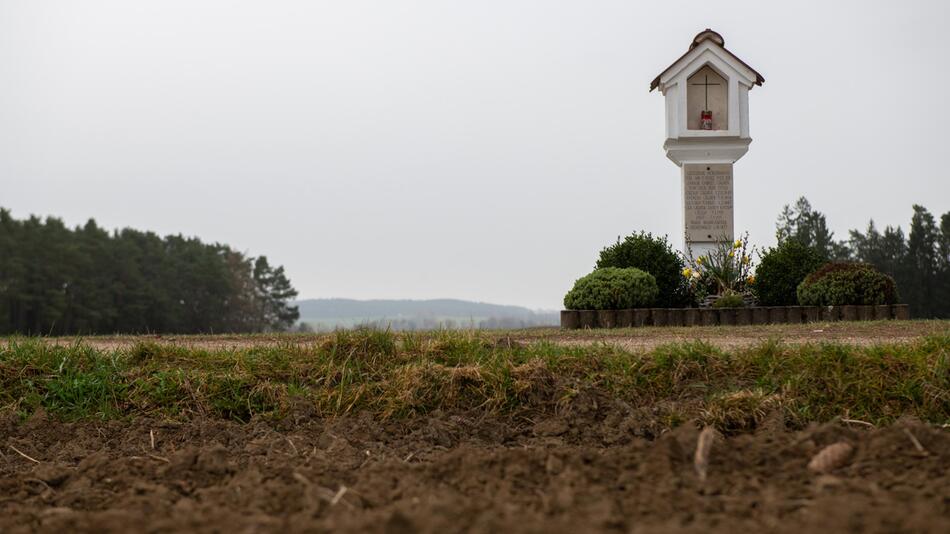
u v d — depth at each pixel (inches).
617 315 696.4
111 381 304.8
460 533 120.0
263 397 293.1
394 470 181.6
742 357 303.0
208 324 3267.7
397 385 291.7
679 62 850.1
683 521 133.9
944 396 262.7
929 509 128.7
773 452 181.8
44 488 193.0
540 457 182.1
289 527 130.1
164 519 142.3
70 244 2714.1
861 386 272.5
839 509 128.6
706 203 861.2
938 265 2420.0
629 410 265.6
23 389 300.5
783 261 780.0
